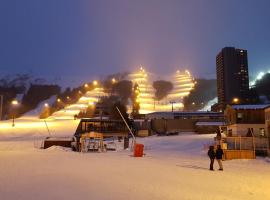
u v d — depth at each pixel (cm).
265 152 4300
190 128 9469
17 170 2042
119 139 6756
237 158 3797
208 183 1684
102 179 1684
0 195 1194
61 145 5984
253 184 1688
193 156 4000
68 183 1514
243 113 5375
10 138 7444
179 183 1642
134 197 1208
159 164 2745
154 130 9500
